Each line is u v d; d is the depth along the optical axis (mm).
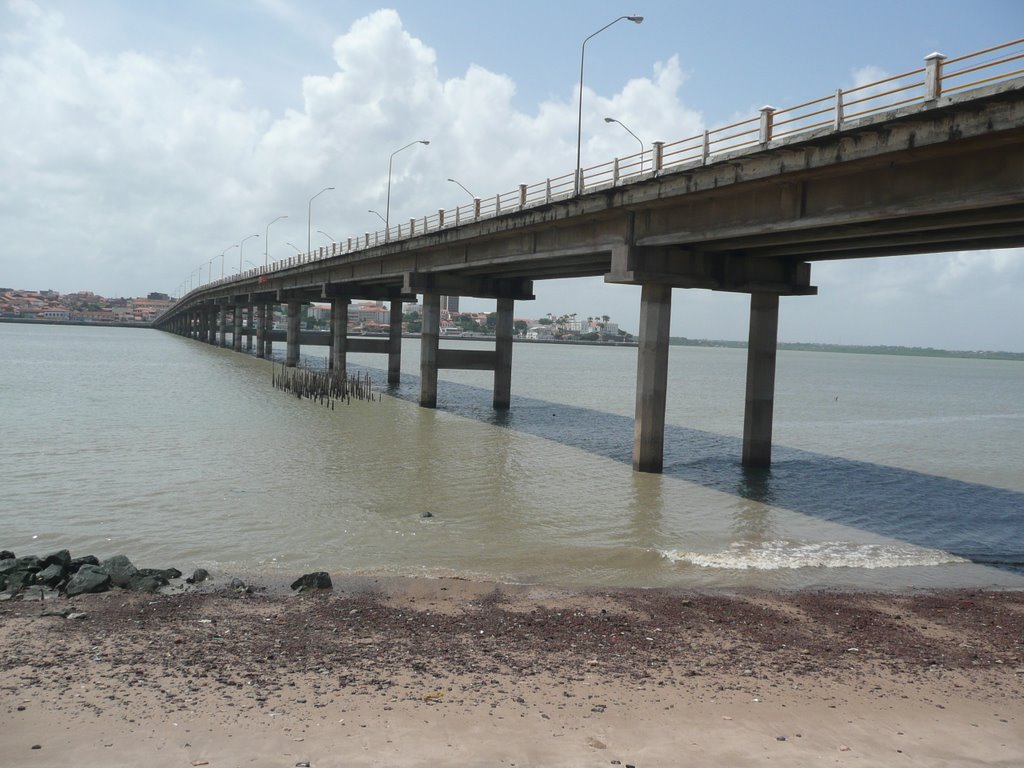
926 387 130000
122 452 33875
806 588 18266
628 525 24031
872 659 13406
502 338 59250
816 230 26141
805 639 14344
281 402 57281
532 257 40656
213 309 174375
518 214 38906
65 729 9633
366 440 40062
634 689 11570
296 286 95125
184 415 47688
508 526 23344
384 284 80188
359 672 11867
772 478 33094
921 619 15883
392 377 81062
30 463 30859
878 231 24250
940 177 19906
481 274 57406
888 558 21469
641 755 9445
